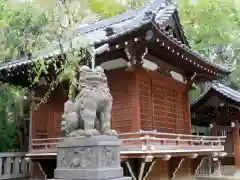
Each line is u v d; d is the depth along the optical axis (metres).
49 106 13.42
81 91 7.04
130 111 11.41
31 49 10.81
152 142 10.63
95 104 6.85
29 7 12.28
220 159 19.86
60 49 10.27
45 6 10.20
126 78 11.66
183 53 11.92
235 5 24.25
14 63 12.81
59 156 6.89
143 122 11.71
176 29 15.35
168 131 13.52
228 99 18.95
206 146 14.30
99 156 6.28
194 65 13.49
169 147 11.23
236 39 24.69
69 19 9.95
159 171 12.50
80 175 6.32
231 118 19.30
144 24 9.27
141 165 10.21
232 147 19.66
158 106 12.98
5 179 12.88
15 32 12.91
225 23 23.45
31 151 12.85
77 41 9.98
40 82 13.54
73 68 10.08
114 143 6.84
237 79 28.45
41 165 12.84
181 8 23.95
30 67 11.90
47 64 11.15
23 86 14.52
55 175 6.77
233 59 27.56
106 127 7.09
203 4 23.52
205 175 19.39
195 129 24.05
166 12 14.58
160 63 12.88
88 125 6.70
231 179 17.91
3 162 13.03
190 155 12.48
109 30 10.70
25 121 16.72
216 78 16.12
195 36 23.88
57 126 13.13
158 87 13.22
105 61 11.88
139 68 11.30
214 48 27.59
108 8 18.33
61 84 12.70
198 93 26.94
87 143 6.43
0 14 13.07
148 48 11.07
